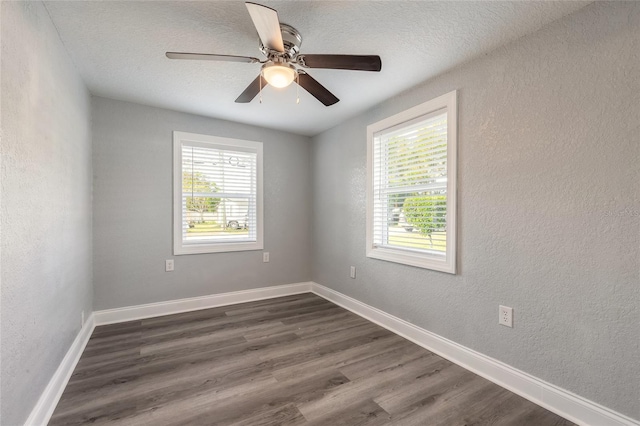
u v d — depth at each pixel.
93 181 2.78
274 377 1.95
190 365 2.09
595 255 1.49
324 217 3.83
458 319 2.16
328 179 3.74
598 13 1.48
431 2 1.51
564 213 1.60
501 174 1.89
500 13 1.59
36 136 1.46
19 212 1.28
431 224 2.42
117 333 2.62
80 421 1.53
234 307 3.39
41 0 1.50
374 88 2.54
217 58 1.66
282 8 1.55
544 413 1.62
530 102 1.74
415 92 2.50
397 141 2.76
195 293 3.30
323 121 3.46
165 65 2.19
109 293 2.86
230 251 3.51
